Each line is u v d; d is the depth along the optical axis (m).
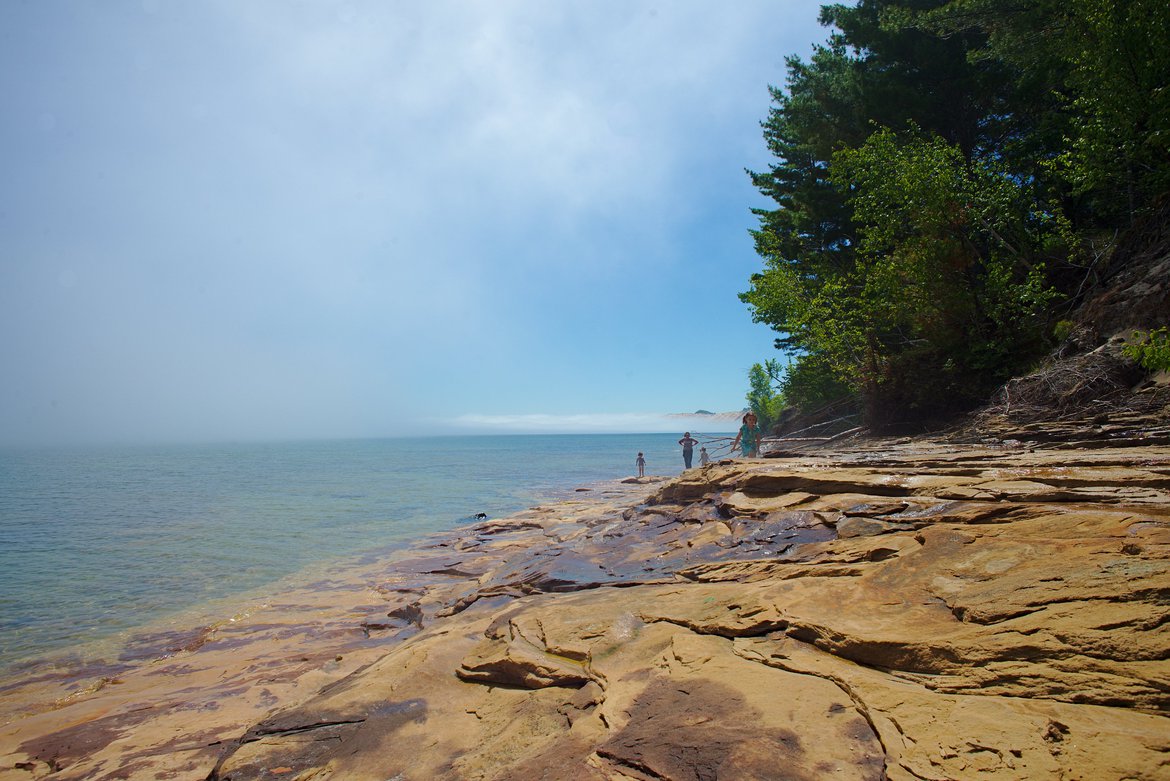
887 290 17.84
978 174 17.22
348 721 4.00
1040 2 16.45
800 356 31.39
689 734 3.07
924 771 2.48
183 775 4.14
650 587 6.32
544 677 4.29
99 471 58.53
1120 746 2.36
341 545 15.62
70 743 4.82
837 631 3.82
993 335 16.09
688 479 11.64
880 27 21.92
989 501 6.16
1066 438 10.39
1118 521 4.55
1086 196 18.34
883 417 18.61
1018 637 3.21
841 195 23.94
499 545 13.86
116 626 9.01
